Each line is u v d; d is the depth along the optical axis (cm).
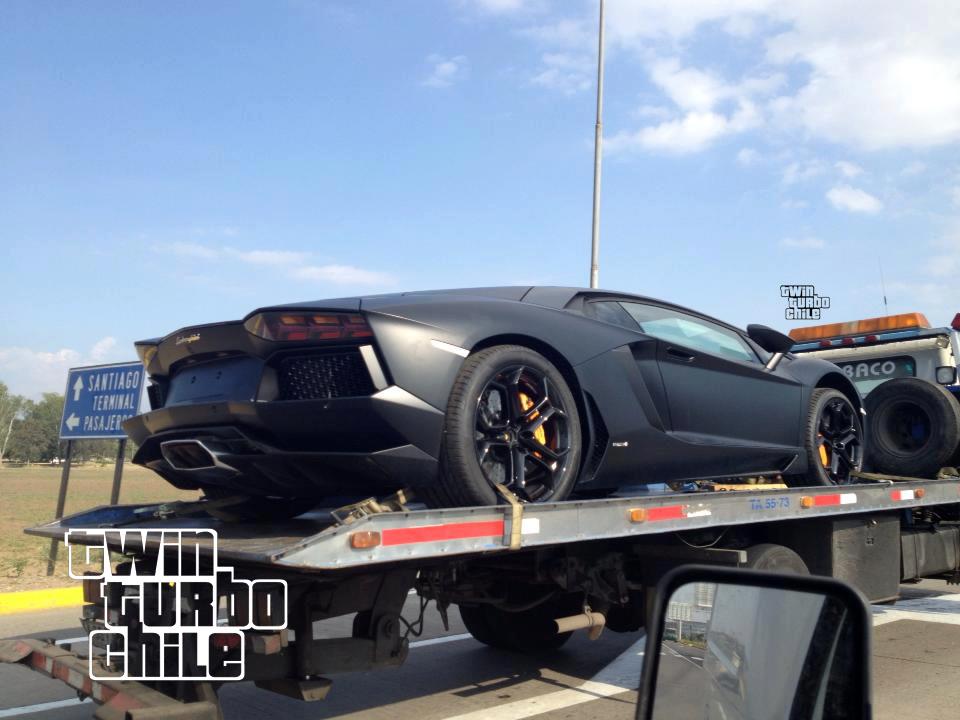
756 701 181
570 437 405
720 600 192
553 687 495
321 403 350
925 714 436
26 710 458
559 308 446
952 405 698
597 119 1445
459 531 317
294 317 356
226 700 479
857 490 551
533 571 422
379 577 343
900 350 807
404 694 483
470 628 569
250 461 370
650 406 457
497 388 384
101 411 1051
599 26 1441
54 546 963
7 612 783
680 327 524
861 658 163
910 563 623
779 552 493
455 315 377
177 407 387
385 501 332
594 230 1442
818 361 629
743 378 537
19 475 5322
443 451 360
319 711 454
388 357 347
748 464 544
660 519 409
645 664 190
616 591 459
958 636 621
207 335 381
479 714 442
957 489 665
